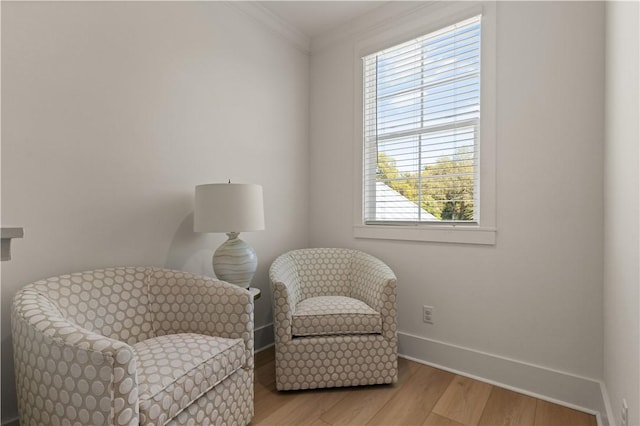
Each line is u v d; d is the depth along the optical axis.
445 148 2.20
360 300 2.20
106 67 1.65
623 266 1.16
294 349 1.81
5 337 1.34
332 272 2.40
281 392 1.83
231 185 1.79
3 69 1.33
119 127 1.70
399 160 2.41
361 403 1.73
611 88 1.42
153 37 1.85
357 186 2.57
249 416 1.50
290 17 2.54
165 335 1.51
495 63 1.93
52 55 1.46
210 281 1.60
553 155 1.77
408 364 2.18
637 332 0.97
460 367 2.06
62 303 1.32
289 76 2.71
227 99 2.24
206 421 1.26
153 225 1.85
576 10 1.71
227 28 2.24
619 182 1.24
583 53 1.69
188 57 2.02
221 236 2.22
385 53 2.46
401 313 2.33
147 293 1.61
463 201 2.12
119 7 1.70
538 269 1.81
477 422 1.57
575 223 1.71
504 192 1.92
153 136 1.85
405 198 2.38
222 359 1.34
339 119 2.69
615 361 1.33
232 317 1.50
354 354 1.85
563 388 1.73
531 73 1.83
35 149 1.42
